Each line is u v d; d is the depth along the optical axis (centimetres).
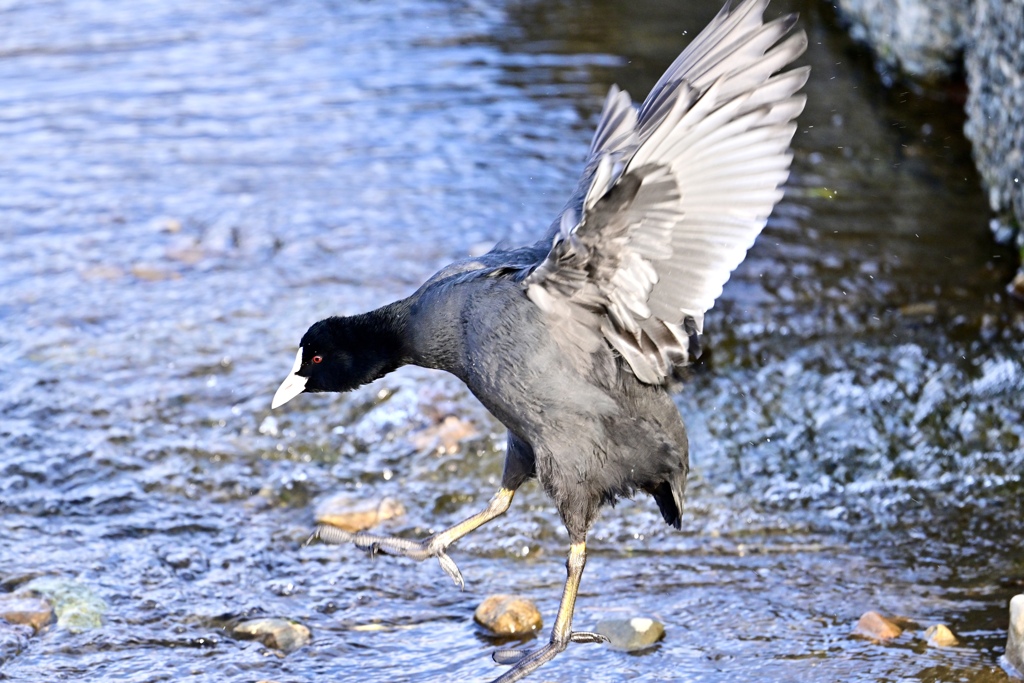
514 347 695
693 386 1122
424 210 1448
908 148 1583
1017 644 764
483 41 2006
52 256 1341
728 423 1074
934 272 1288
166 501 970
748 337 1186
